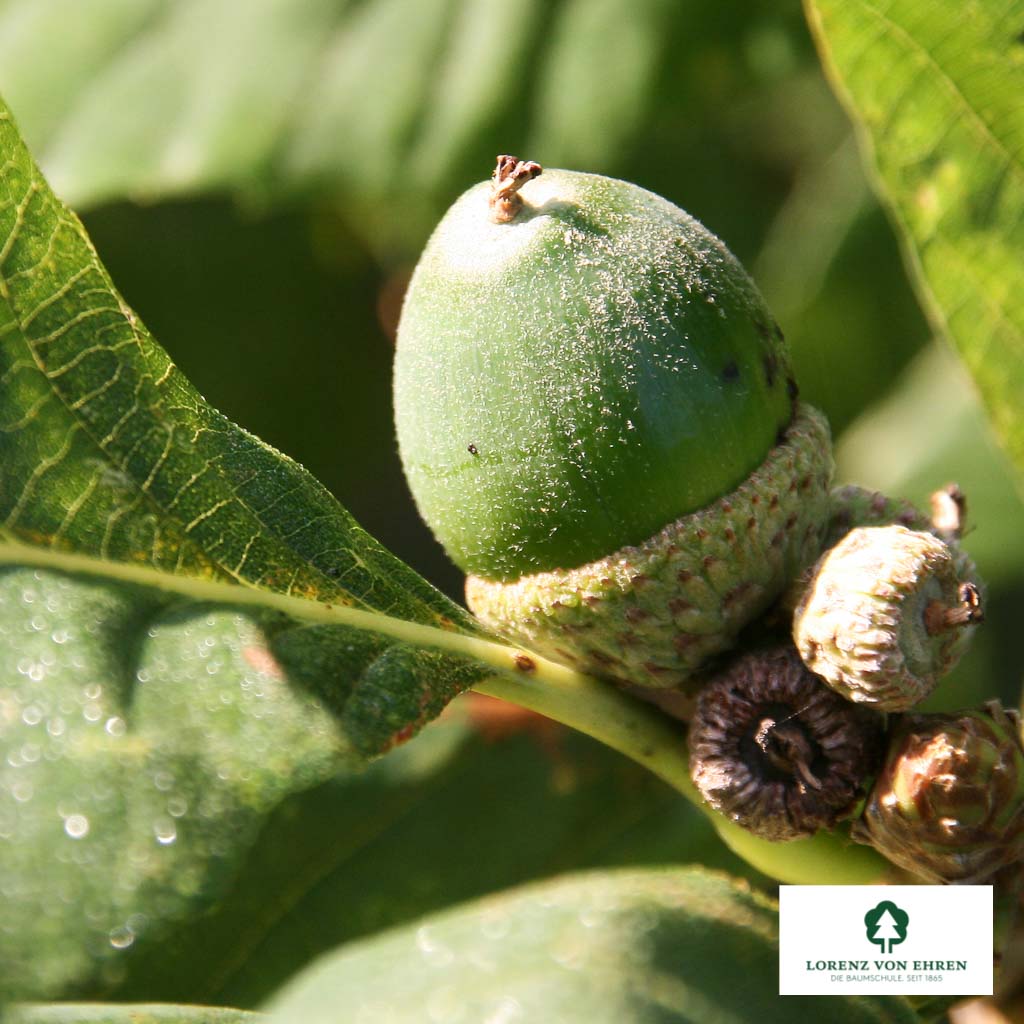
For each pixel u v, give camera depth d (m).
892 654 0.20
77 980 0.19
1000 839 0.20
